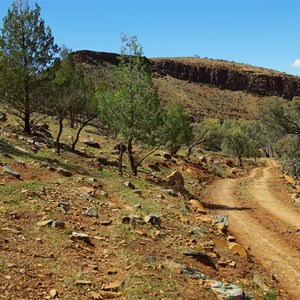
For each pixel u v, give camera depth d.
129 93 27.53
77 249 9.30
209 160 60.00
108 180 20.56
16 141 25.48
